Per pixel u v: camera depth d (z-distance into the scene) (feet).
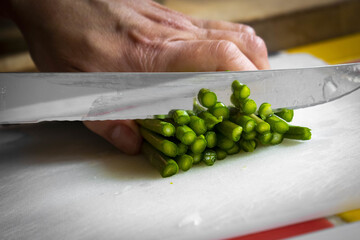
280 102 1.07
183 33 1.24
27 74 1.05
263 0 2.01
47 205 0.94
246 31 1.37
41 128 1.30
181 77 1.04
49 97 1.06
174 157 1.00
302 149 1.02
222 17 1.81
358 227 0.80
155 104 1.04
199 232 0.83
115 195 0.94
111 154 1.13
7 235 0.86
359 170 0.93
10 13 1.35
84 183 1.00
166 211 0.88
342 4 1.88
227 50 1.11
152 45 1.20
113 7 1.26
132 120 1.08
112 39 1.23
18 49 1.76
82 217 0.89
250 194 0.90
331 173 0.93
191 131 0.95
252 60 1.24
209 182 0.94
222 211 0.86
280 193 0.89
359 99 1.24
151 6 1.32
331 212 0.87
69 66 1.28
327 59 1.66
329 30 1.91
